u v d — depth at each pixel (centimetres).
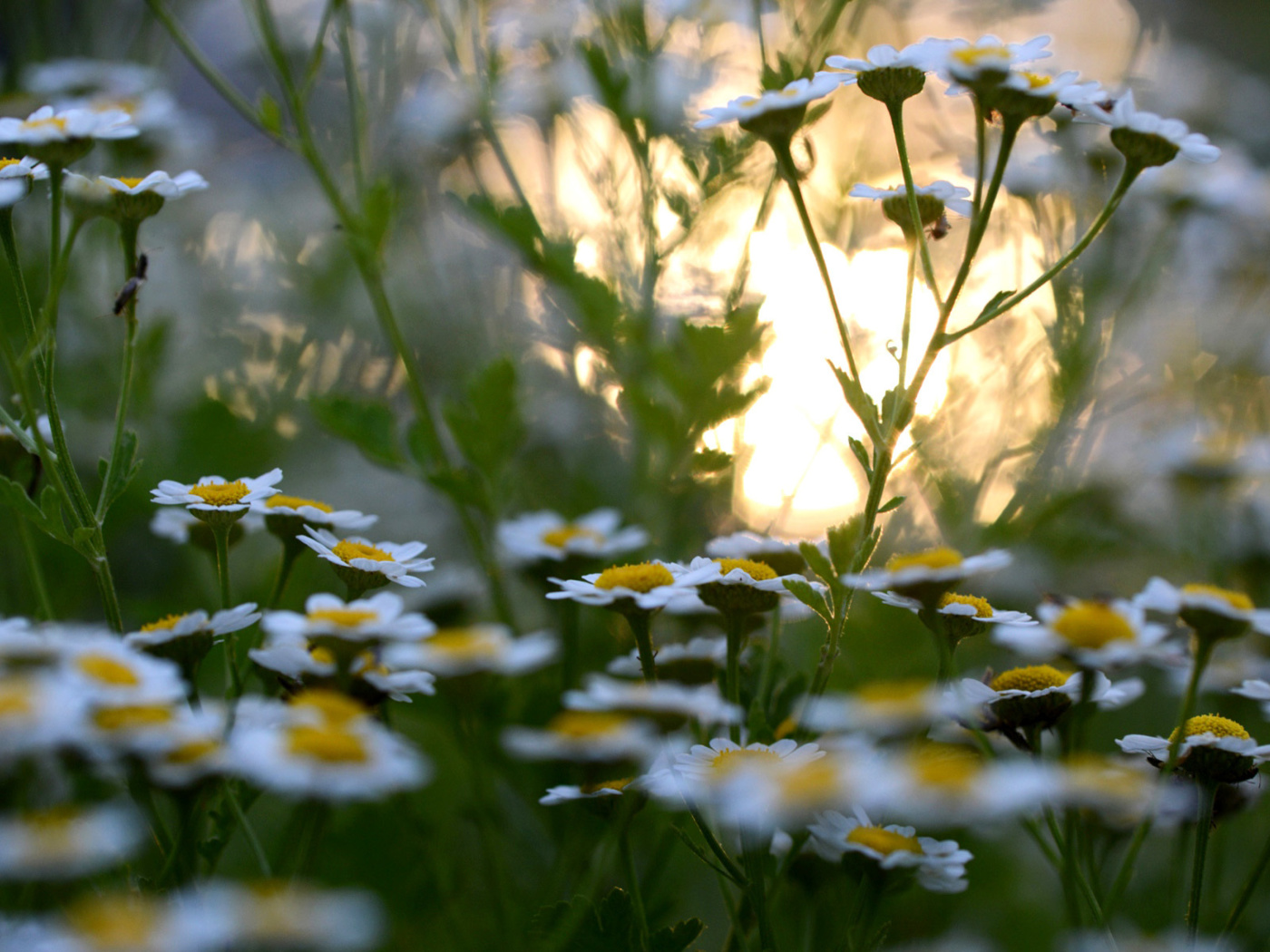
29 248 56
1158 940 38
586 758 37
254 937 34
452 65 53
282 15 76
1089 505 54
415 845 42
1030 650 38
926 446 51
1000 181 40
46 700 35
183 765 36
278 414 58
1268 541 55
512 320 62
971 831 44
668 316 52
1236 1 85
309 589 51
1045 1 62
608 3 56
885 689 39
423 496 59
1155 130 40
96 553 40
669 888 45
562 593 40
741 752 39
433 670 39
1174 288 65
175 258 68
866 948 38
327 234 69
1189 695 38
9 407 51
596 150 55
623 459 54
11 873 35
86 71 63
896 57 40
